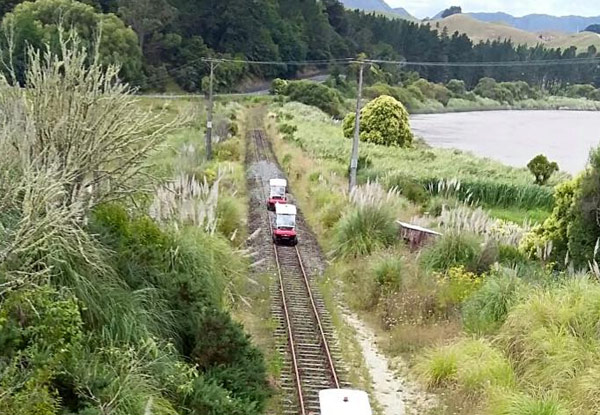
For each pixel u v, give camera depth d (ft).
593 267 52.54
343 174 118.21
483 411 39.14
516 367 43.50
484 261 60.49
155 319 37.88
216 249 51.90
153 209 48.19
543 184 123.54
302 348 49.93
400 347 51.29
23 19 134.72
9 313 29.07
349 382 45.11
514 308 46.80
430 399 43.55
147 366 31.94
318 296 61.98
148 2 257.96
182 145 119.96
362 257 69.36
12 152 30.42
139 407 29.50
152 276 40.91
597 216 54.34
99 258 35.29
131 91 44.70
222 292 49.37
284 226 80.02
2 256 25.40
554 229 60.44
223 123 177.47
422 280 59.41
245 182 117.08
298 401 41.29
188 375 34.71
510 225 74.13
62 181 29.17
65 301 29.55
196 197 65.67
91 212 39.42
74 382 29.48
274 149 170.09
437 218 79.20
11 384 25.91
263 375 39.29
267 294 60.85
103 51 188.24
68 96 36.01
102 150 36.27
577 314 44.16
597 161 55.52
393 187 99.55
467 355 44.50
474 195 113.29
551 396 38.01
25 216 25.88
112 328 33.30
